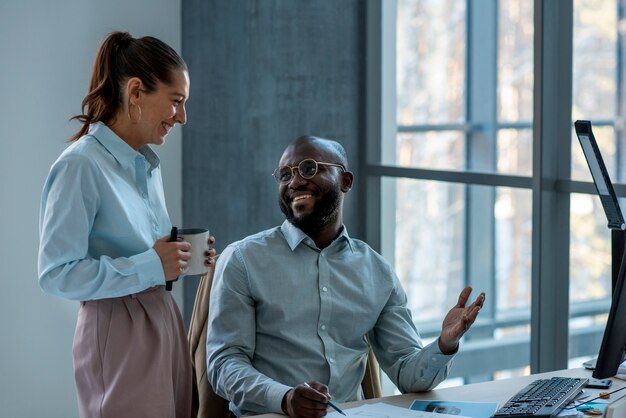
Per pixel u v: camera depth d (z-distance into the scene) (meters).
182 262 2.35
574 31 3.69
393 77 4.77
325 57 4.62
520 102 4.70
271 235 2.78
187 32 4.59
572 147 3.72
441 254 4.84
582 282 3.80
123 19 4.46
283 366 2.66
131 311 2.39
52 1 4.30
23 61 4.25
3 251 4.28
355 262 2.78
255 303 2.71
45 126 4.33
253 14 4.52
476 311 2.37
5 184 4.26
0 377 4.33
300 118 4.61
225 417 2.81
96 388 2.38
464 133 4.86
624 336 2.23
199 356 2.84
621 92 3.73
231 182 4.62
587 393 2.35
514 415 2.14
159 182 2.59
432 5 4.87
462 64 4.91
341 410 2.24
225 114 4.59
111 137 2.41
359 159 4.73
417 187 4.78
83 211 2.31
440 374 2.49
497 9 4.79
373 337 2.83
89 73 4.42
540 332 3.76
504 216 4.70
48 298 4.41
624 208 3.59
